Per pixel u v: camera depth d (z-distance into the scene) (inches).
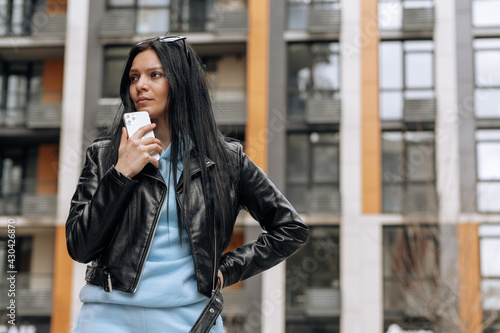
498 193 728.3
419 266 693.9
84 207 72.5
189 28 809.5
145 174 71.0
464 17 764.6
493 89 751.7
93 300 69.6
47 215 771.4
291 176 766.5
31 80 828.6
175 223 71.6
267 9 789.2
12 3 826.2
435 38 765.9
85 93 792.3
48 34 806.5
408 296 700.0
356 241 739.4
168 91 74.2
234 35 788.6
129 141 70.2
